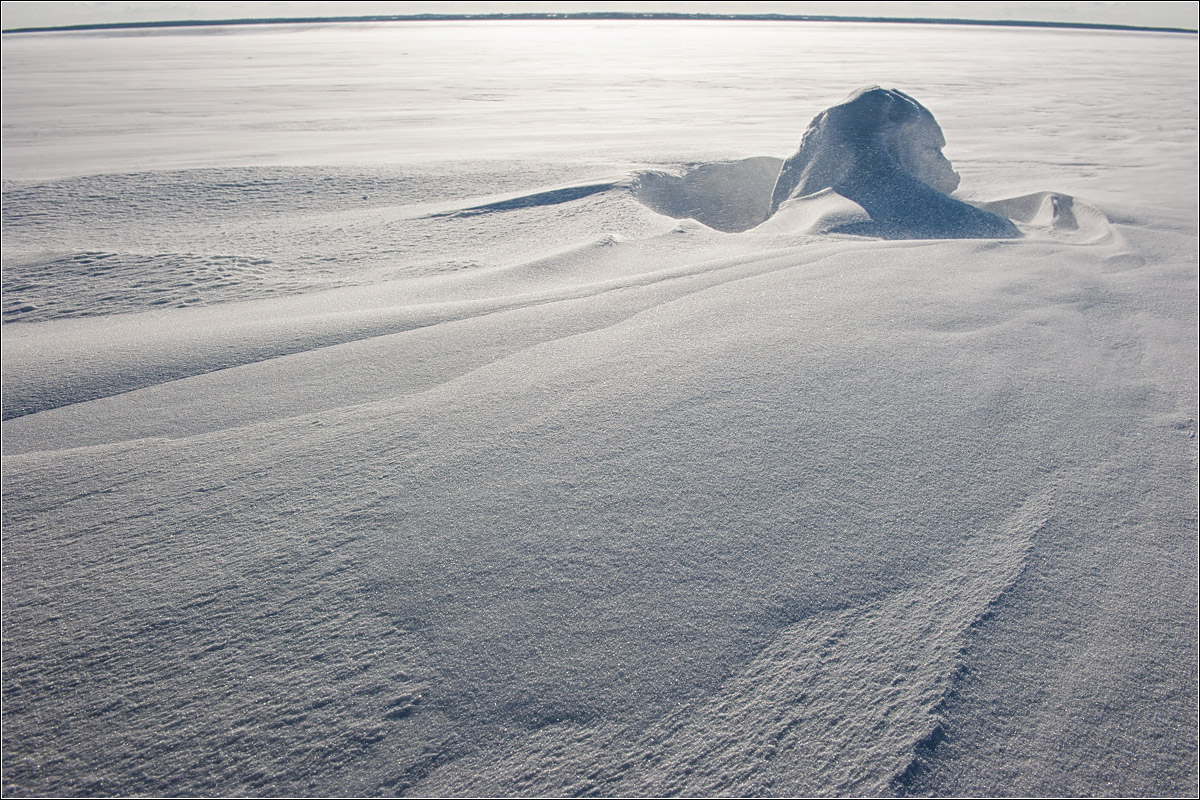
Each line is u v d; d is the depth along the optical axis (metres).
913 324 2.62
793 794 1.01
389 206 5.72
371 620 1.30
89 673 1.24
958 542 1.53
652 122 11.23
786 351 2.34
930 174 5.64
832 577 1.40
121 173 6.61
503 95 15.91
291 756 1.07
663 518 1.54
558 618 1.29
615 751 1.06
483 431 1.91
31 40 67.38
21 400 2.31
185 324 3.15
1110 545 1.56
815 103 14.33
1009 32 97.88
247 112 12.77
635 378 2.17
